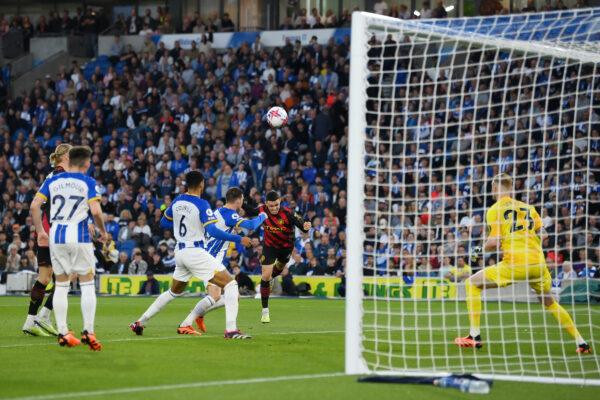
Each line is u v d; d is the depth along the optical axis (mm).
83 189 10531
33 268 29688
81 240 10469
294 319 16953
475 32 10547
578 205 23812
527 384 8461
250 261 28438
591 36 10922
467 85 28703
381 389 7781
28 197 33312
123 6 46281
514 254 11133
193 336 12820
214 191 31703
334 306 21844
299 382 8117
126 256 29250
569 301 22266
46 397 7188
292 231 16172
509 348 11680
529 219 11352
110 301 24297
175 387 7738
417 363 9852
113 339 12219
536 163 25484
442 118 28562
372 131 29391
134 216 31531
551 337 13266
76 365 9273
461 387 7859
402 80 30188
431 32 10086
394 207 25766
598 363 10273
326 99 35062
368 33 9406
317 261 27469
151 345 11391
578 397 7734
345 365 8914
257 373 8758
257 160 32500
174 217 12539
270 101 35656
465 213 23984
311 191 30672
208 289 13414
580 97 26516
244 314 18453
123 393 7398
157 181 32469
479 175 25703
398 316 17203
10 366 9172
